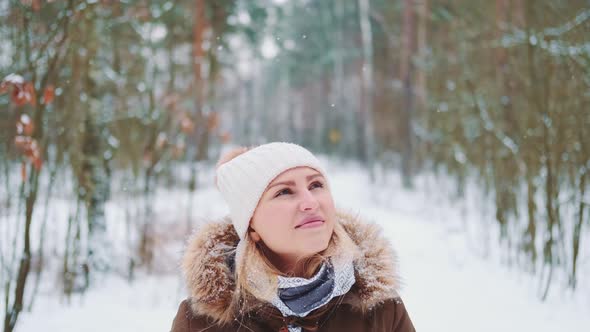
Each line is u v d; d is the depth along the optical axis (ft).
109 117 12.94
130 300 10.52
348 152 69.82
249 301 2.91
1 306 9.50
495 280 11.87
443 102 22.26
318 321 3.05
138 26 13.47
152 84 13.02
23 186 8.16
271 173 2.77
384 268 3.03
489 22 15.06
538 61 11.95
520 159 12.91
